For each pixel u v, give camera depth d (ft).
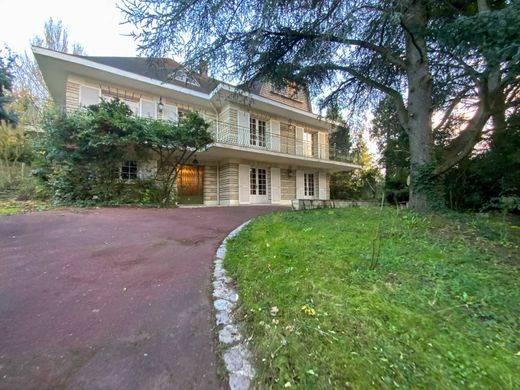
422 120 17.88
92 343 5.67
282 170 49.34
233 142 40.29
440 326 5.48
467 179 24.02
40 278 9.20
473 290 6.93
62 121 25.73
